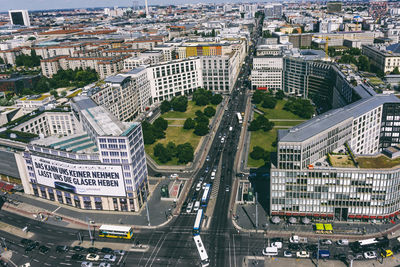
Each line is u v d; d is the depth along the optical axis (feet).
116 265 625.00
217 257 632.38
